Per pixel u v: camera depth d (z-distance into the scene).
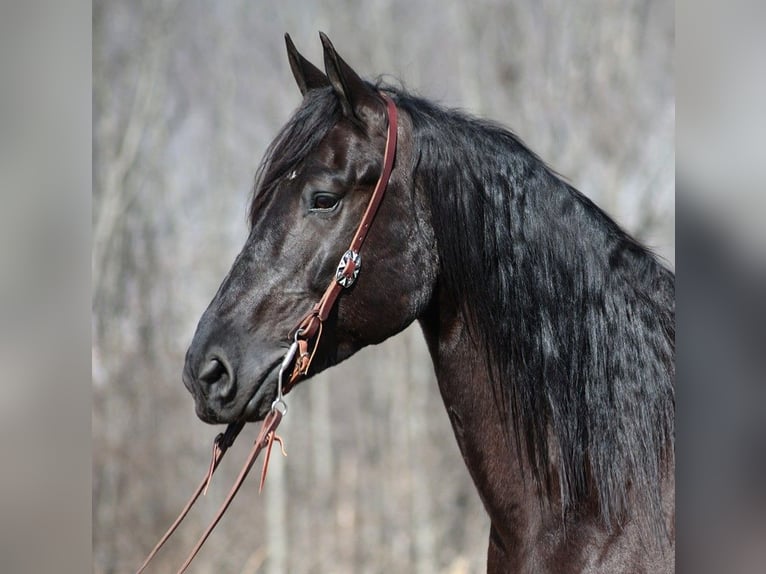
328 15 22.62
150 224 21.83
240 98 23.33
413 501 18.33
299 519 19.53
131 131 20.98
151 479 18.59
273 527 16.81
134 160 21.12
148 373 19.95
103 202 20.31
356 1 22.83
